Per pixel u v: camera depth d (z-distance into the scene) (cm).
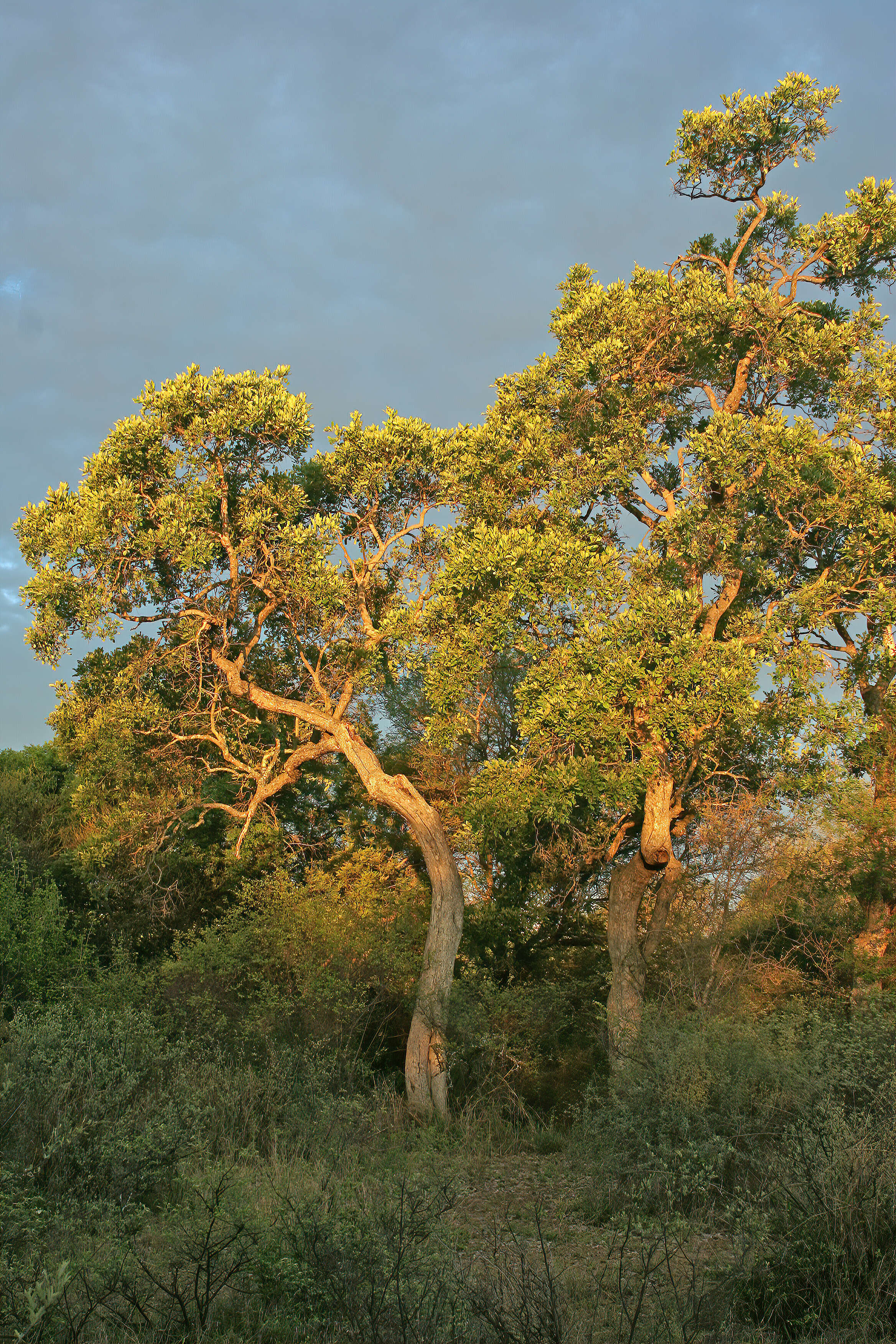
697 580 1759
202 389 1753
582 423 1852
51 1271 547
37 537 1784
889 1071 878
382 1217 620
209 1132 1030
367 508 1972
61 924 1934
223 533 1789
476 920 2145
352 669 1884
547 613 1656
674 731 1603
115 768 1941
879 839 1661
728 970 1500
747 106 1894
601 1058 1772
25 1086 799
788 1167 711
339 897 2039
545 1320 507
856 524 1714
